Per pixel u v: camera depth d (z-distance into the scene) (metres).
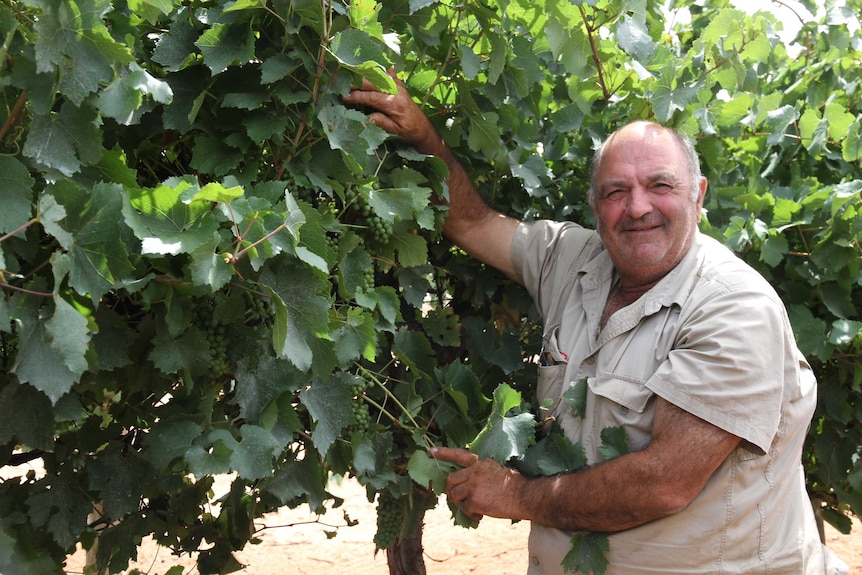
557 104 3.18
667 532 2.28
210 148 1.98
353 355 2.11
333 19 2.01
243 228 1.66
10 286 1.41
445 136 2.59
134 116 1.84
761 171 3.76
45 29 1.43
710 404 2.15
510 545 5.68
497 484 2.36
